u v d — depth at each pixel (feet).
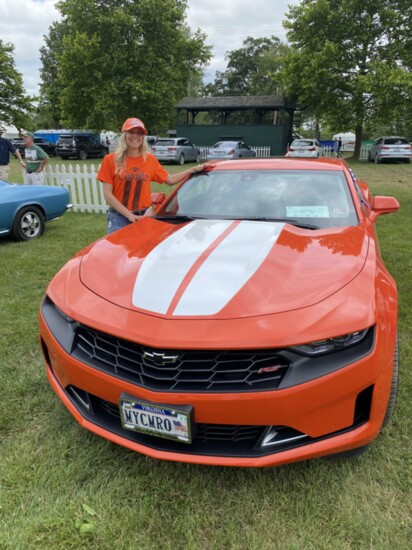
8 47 95.14
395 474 6.81
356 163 80.12
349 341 5.94
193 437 5.94
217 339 5.73
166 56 93.91
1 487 6.61
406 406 8.34
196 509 6.29
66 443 7.51
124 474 6.91
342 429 6.10
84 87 92.84
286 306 6.12
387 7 77.66
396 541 5.75
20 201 20.84
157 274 7.08
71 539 5.81
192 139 103.76
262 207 10.12
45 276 16.30
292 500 6.42
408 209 29.19
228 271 6.98
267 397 5.65
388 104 79.56
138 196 12.82
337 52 78.23
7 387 9.18
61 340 6.92
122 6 91.15
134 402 6.05
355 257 7.54
